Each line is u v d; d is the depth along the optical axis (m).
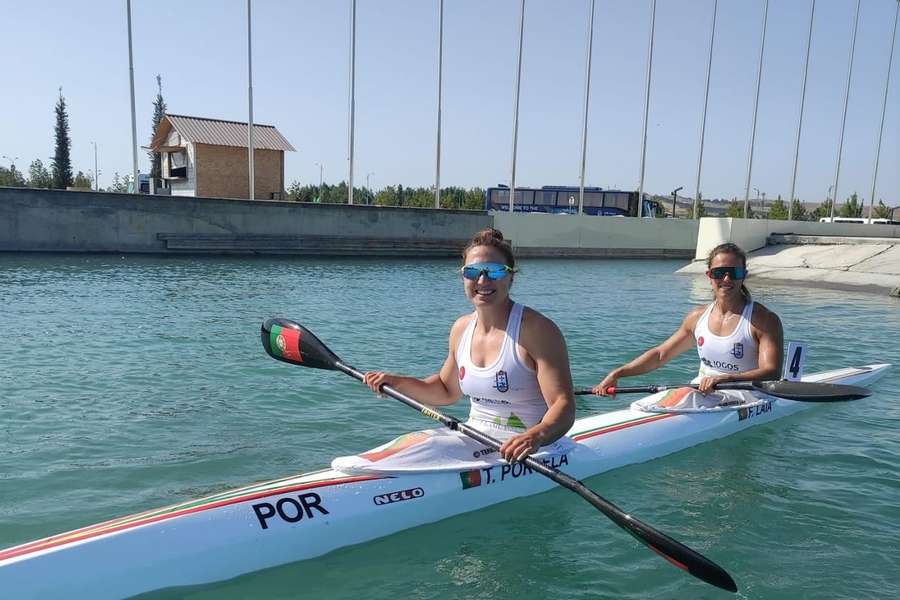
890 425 6.02
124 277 15.52
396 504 3.87
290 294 13.70
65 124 54.03
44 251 20.27
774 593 3.33
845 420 6.15
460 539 3.85
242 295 13.27
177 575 3.27
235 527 3.46
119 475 4.59
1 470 4.62
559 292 15.84
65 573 3.06
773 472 4.89
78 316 10.34
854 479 4.77
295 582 3.40
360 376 4.45
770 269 20.84
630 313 12.49
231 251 22.69
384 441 5.32
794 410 6.34
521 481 4.34
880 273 18.19
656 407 5.47
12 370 7.14
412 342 9.16
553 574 3.50
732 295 5.34
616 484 4.64
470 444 4.16
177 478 4.57
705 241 23.86
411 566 3.56
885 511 4.25
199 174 29.83
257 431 5.50
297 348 4.91
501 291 3.51
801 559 3.66
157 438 5.30
